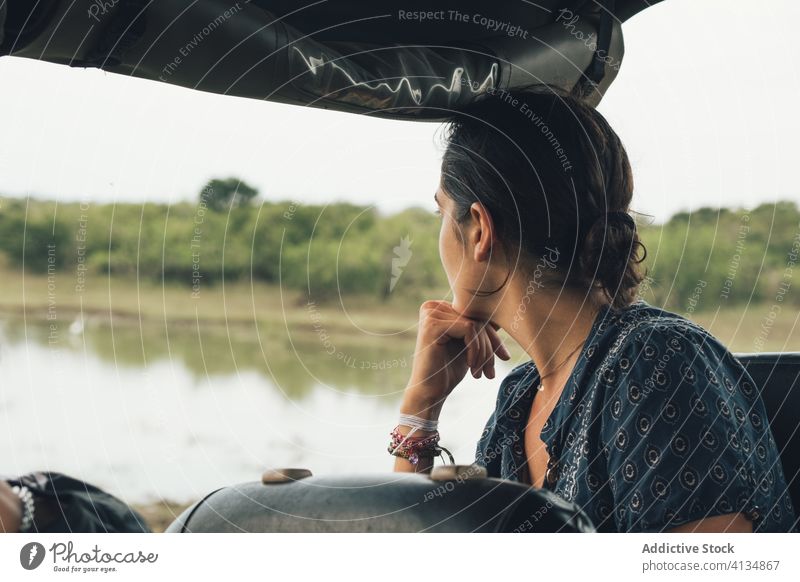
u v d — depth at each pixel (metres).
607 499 0.89
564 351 1.01
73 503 0.57
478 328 1.17
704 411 0.83
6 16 0.91
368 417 3.31
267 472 0.60
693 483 0.81
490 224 0.99
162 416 3.16
